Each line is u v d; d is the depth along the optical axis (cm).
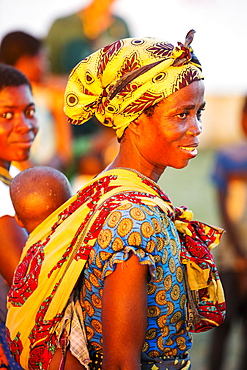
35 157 884
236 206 720
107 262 269
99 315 282
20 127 397
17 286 306
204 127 2183
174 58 283
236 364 733
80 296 291
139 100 283
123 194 283
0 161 401
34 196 328
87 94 303
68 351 290
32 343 297
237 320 710
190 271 297
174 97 283
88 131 948
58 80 966
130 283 265
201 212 1405
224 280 705
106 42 1242
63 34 1200
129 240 267
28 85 409
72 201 305
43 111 881
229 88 2200
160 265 279
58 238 295
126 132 298
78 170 945
